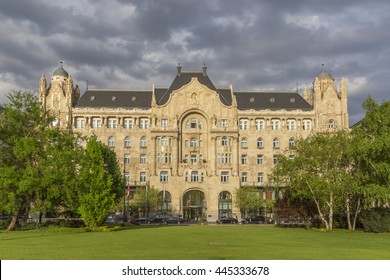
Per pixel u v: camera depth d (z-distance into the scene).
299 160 78.56
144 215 129.25
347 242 48.34
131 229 72.25
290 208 83.12
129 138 138.12
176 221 114.19
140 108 139.25
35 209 67.88
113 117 138.62
